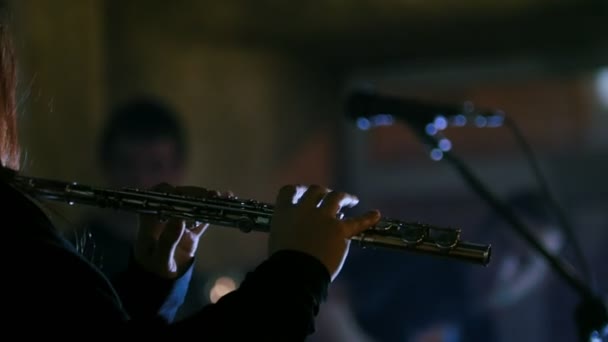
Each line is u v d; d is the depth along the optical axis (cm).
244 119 434
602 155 429
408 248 114
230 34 414
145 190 123
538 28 407
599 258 427
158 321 98
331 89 471
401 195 463
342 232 106
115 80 387
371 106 212
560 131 437
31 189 116
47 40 360
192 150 414
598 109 431
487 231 283
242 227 119
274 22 406
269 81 440
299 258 101
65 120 366
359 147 470
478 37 421
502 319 375
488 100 449
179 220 126
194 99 415
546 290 393
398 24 404
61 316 94
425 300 278
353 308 282
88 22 376
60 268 97
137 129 259
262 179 444
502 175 444
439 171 455
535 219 280
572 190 433
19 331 94
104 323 95
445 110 211
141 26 397
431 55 449
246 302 97
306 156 464
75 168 367
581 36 412
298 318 97
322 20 404
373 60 457
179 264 132
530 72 438
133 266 130
